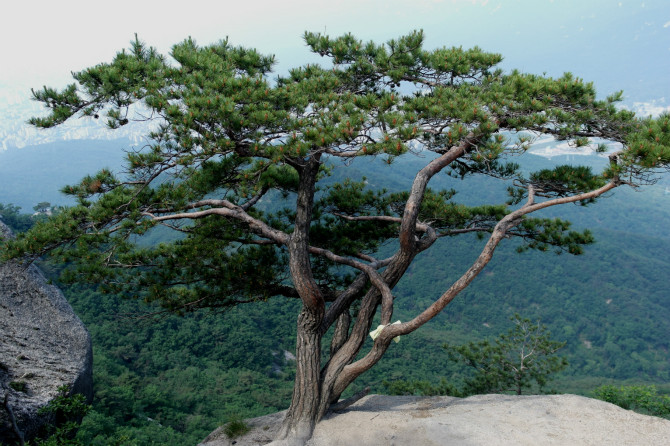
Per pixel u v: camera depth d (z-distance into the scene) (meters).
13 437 5.81
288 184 8.41
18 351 7.45
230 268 7.95
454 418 6.12
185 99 5.80
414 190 6.51
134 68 6.21
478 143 6.27
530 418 5.97
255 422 7.70
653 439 5.26
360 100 6.11
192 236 8.60
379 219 8.70
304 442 6.30
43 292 9.06
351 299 7.32
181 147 5.97
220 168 7.70
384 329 6.30
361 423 6.38
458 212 8.77
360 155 5.48
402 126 5.54
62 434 5.74
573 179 7.24
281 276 8.44
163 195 6.88
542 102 6.25
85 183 6.30
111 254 7.06
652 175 5.00
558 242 8.29
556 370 17.05
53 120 5.84
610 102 6.31
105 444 19.88
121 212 6.52
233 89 6.09
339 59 7.73
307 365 6.59
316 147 5.86
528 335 17.66
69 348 8.27
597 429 5.56
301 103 6.24
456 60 7.12
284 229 8.85
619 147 6.45
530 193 6.92
